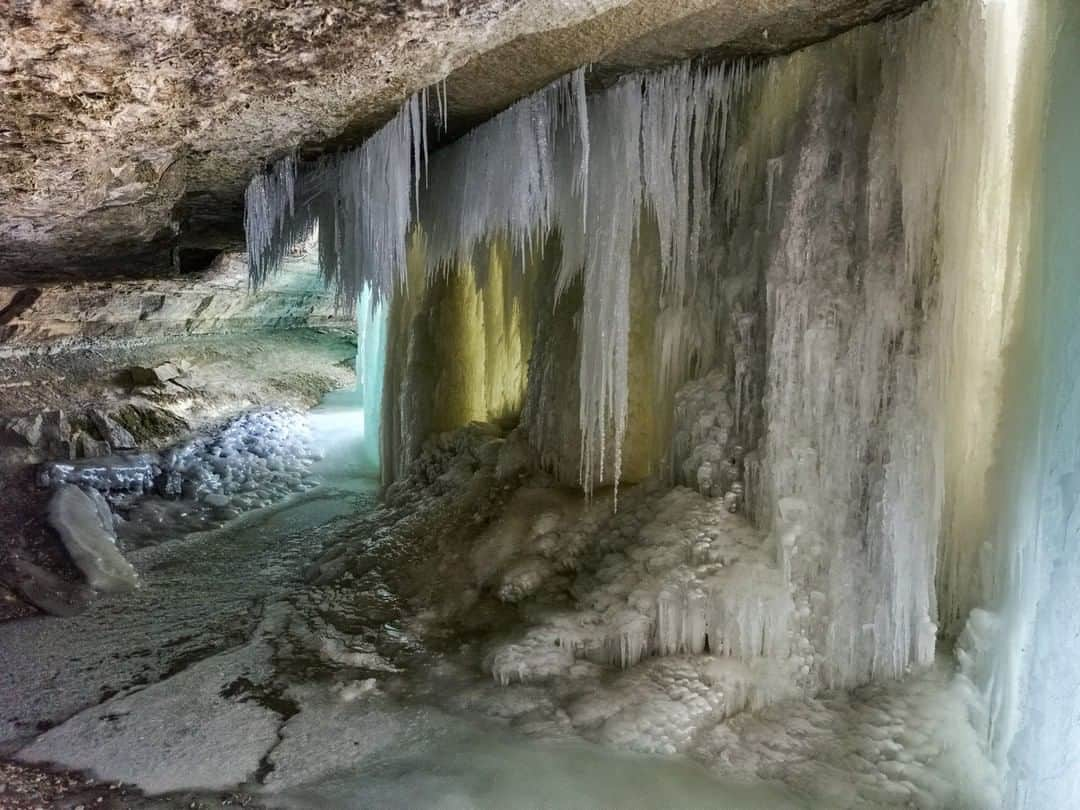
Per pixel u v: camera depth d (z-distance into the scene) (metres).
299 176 4.91
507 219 4.68
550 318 5.68
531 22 2.93
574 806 3.06
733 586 3.76
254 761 3.43
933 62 3.44
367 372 8.87
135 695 4.05
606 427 5.11
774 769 3.23
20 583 5.41
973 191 3.45
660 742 3.39
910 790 3.05
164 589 5.64
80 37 2.37
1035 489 2.97
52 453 7.24
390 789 3.19
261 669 4.30
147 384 9.08
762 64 4.11
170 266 6.38
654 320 4.86
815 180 3.83
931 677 3.56
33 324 8.26
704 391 4.37
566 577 4.67
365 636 4.66
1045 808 2.59
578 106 3.85
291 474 8.38
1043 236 2.82
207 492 7.59
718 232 4.47
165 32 2.47
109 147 3.22
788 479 3.85
